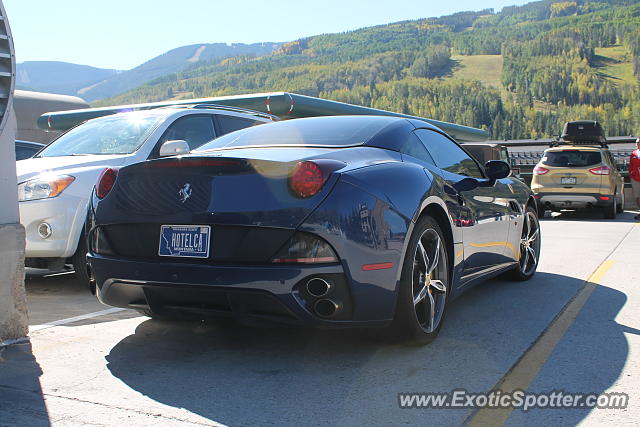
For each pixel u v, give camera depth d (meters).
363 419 2.16
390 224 2.71
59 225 4.43
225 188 2.62
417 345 3.03
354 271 2.56
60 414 2.17
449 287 3.34
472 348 3.01
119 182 2.92
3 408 2.22
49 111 19.28
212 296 2.61
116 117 5.51
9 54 3.04
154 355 2.89
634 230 9.73
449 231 3.27
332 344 3.07
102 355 2.89
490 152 16.45
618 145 19.12
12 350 2.96
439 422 2.13
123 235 2.86
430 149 3.58
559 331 3.34
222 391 2.42
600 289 4.58
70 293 4.61
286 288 2.49
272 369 2.70
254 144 3.31
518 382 2.53
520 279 4.87
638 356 2.88
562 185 12.38
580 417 2.17
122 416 2.16
